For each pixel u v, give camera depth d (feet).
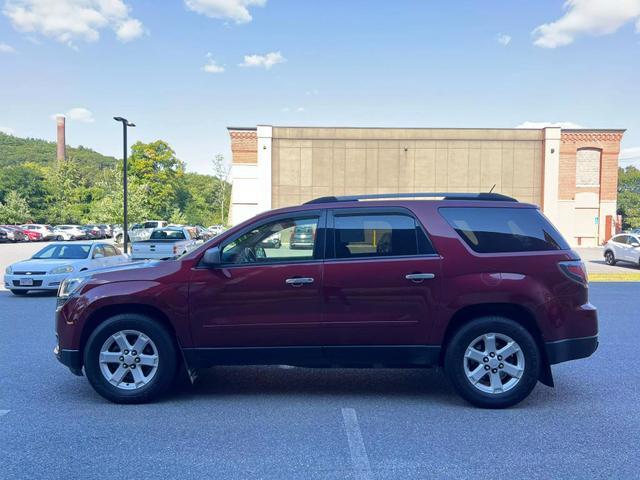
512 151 104.58
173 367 16.65
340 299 16.24
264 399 17.28
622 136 113.80
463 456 12.74
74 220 231.71
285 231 16.90
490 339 16.11
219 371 20.90
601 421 15.17
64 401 16.99
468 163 104.47
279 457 12.67
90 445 13.39
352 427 14.69
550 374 16.22
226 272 16.40
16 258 88.38
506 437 13.93
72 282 17.70
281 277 16.29
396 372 20.84
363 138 104.78
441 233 16.46
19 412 15.94
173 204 247.29
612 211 115.14
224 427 14.66
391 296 16.20
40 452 12.96
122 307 16.89
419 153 104.53
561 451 13.02
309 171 105.81
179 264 16.63
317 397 17.51
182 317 16.38
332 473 11.84
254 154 113.39
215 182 298.15
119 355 16.60
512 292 16.01
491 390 16.14
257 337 16.38
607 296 43.32
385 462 12.41
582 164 115.34
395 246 16.51
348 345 16.35
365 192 105.29
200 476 11.69
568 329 16.19
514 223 16.78
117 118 83.10
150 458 12.62
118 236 140.26
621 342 25.57
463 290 16.07
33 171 231.91
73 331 16.70
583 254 95.61
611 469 12.03
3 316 33.91
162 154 239.09
